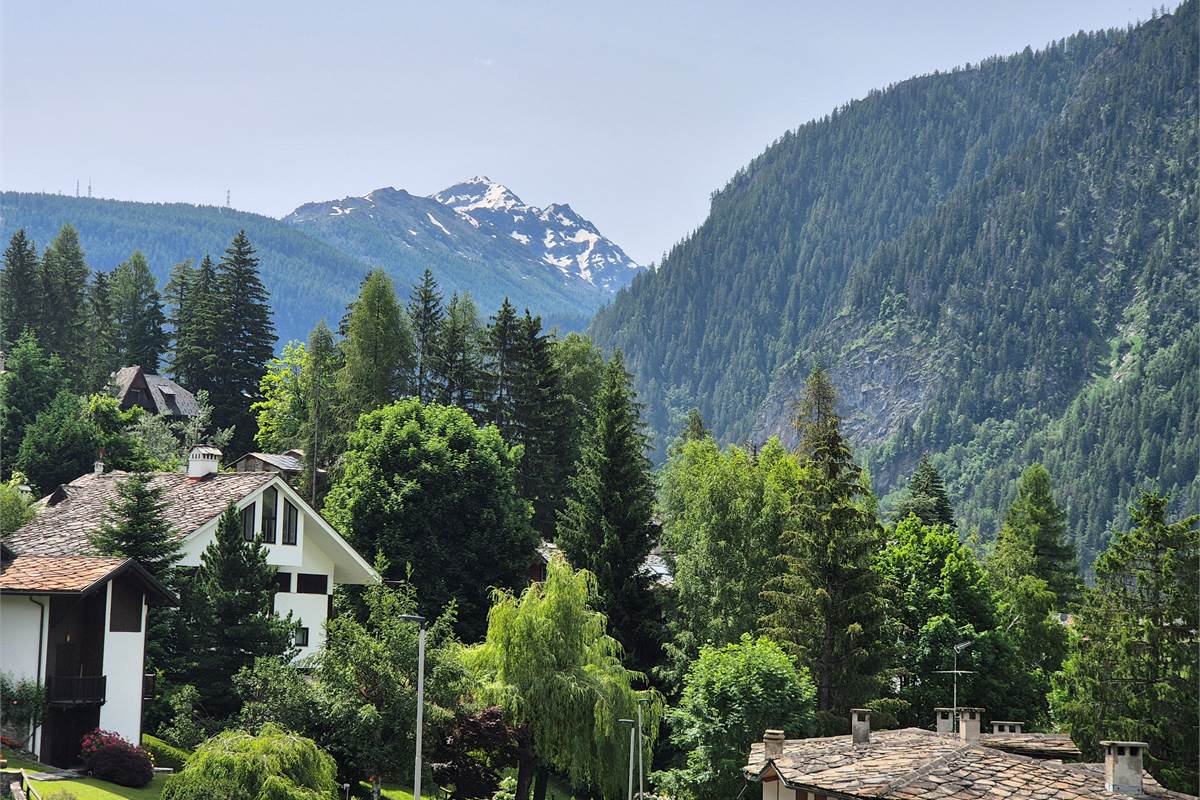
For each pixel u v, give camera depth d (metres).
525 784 77.12
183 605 72.31
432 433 102.56
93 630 67.06
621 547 99.81
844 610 94.69
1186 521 93.12
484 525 99.69
